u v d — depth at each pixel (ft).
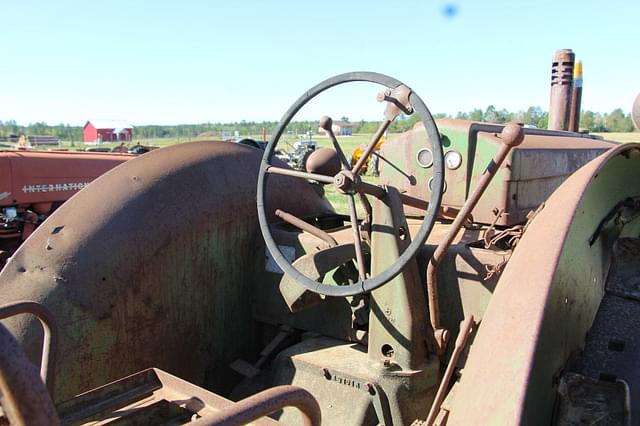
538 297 4.53
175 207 8.96
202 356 9.37
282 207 10.77
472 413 4.45
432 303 7.49
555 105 14.38
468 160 9.18
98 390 6.04
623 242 6.28
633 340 5.29
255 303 10.09
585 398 4.68
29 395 3.15
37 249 7.90
